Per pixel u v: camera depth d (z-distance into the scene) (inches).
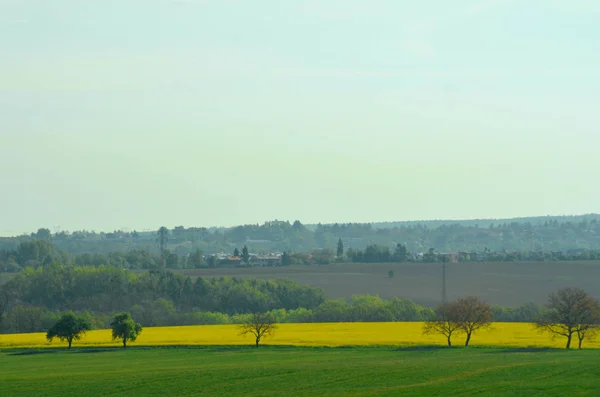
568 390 3312.0
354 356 4682.6
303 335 5816.9
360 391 3481.8
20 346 5428.2
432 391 3403.1
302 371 4079.7
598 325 5034.5
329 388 3592.5
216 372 4109.3
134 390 3690.9
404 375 3860.7
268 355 4805.6
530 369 3902.6
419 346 5157.5
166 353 4985.2
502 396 3238.2
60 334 5418.3
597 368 3875.5
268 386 3698.3
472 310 5221.5
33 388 3791.8
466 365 4126.5
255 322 5378.9
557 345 5167.3
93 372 4237.2
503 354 4655.5
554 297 5295.3
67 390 3725.4
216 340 5580.7
